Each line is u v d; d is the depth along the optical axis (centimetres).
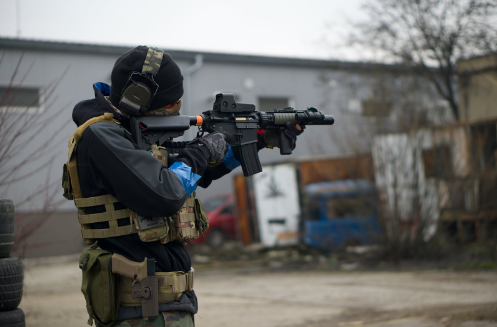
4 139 484
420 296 628
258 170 235
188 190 188
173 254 194
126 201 177
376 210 1078
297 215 1259
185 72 1820
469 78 1438
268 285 844
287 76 1978
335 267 1038
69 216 1603
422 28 1394
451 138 1016
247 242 1465
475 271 834
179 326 184
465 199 1024
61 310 628
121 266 181
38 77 1565
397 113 1057
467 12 1332
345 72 1647
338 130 1258
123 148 179
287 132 248
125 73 191
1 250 283
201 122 218
